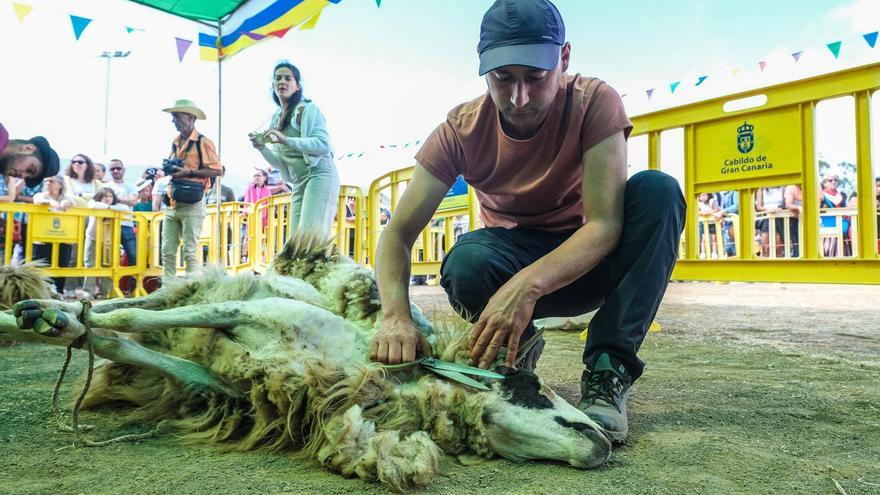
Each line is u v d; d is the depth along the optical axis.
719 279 4.85
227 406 2.03
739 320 5.61
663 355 3.59
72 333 1.84
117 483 1.49
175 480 1.52
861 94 4.23
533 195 2.23
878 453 1.72
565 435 1.62
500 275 2.28
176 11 6.54
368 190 8.66
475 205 6.54
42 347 4.01
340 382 1.83
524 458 1.67
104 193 9.77
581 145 2.06
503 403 1.70
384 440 1.56
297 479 1.54
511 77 1.84
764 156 4.61
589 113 2.03
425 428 1.76
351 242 9.21
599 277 2.34
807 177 4.41
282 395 1.87
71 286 9.34
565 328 4.83
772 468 1.59
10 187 8.42
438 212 8.38
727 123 4.77
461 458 1.69
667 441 1.84
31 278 4.04
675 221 2.08
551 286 1.81
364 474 1.52
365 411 1.81
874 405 2.30
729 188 4.79
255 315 2.01
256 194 11.15
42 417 2.13
